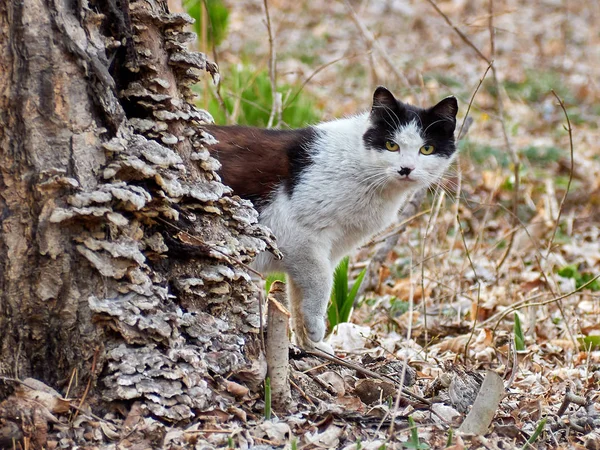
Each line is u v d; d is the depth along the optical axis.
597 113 21.47
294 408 6.16
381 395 6.54
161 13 5.95
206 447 5.34
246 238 6.37
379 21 27.55
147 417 5.37
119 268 5.46
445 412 6.27
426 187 10.13
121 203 5.51
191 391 5.55
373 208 8.99
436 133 9.20
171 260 5.99
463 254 12.45
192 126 6.25
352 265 12.78
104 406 5.45
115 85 5.81
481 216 15.05
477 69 23.58
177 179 5.93
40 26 5.23
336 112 19.25
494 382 5.93
